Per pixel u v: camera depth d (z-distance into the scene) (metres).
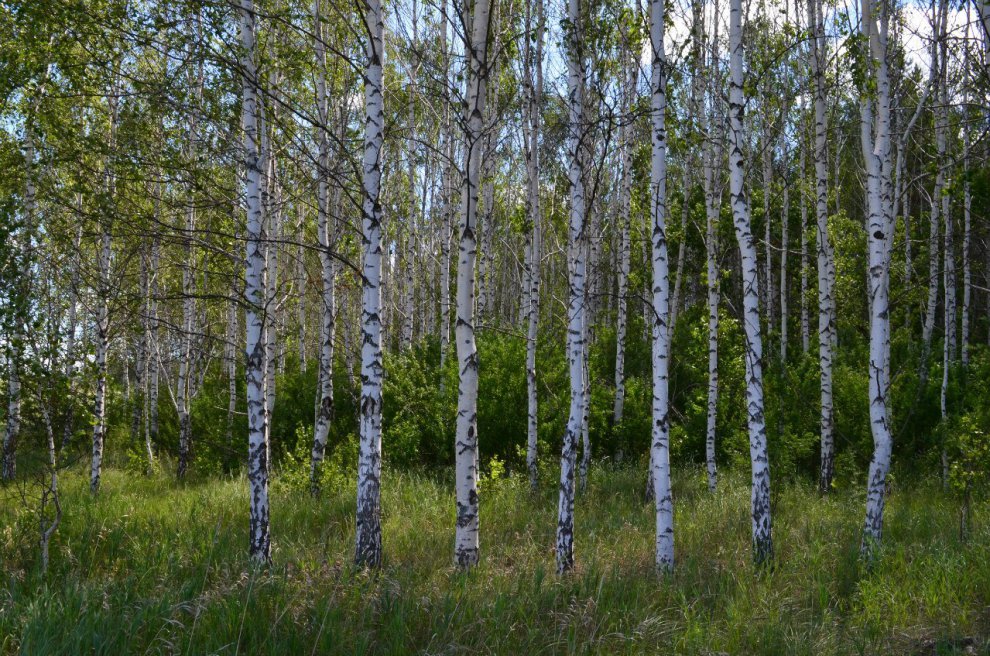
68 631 5.32
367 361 7.65
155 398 18.00
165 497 11.90
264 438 7.98
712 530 9.38
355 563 7.47
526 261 13.57
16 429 13.28
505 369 14.60
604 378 16.03
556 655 5.46
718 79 11.95
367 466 7.58
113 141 10.84
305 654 5.21
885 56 8.31
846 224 15.87
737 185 8.22
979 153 9.12
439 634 5.61
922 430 13.59
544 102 11.98
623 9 8.20
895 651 5.58
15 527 8.60
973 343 20.36
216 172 9.51
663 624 5.94
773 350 16.59
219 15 8.30
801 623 6.11
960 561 6.95
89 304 11.85
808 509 10.59
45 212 10.05
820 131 12.38
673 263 19.03
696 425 15.49
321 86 10.80
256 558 7.40
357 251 12.72
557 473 13.36
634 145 14.02
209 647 5.25
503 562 8.27
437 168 20.67
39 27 8.77
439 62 12.02
